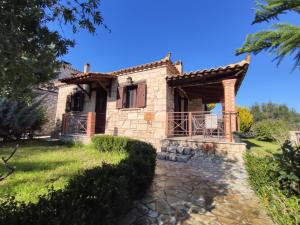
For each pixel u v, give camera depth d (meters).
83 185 2.11
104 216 2.13
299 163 2.36
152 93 8.97
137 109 9.29
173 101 9.62
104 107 10.83
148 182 3.86
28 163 5.11
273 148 9.23
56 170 4.54
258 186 3.49
